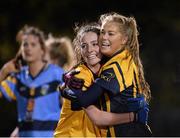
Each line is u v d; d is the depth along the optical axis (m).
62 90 10.59
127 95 10.48
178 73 27.09
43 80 15.83
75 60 11.31
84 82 10.52
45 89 15.77
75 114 10.90
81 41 11.02
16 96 16.05
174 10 28.67
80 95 10.31
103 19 11.12
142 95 10.68
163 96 27.08
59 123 11.14
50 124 15.61
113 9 28.56
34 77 15.91
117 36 10.66
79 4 28.48
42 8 27.75
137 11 28.88
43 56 16.08
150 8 28.91
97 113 10.37
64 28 27.64
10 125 26.22
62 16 27.80
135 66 10.73
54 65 16.09
